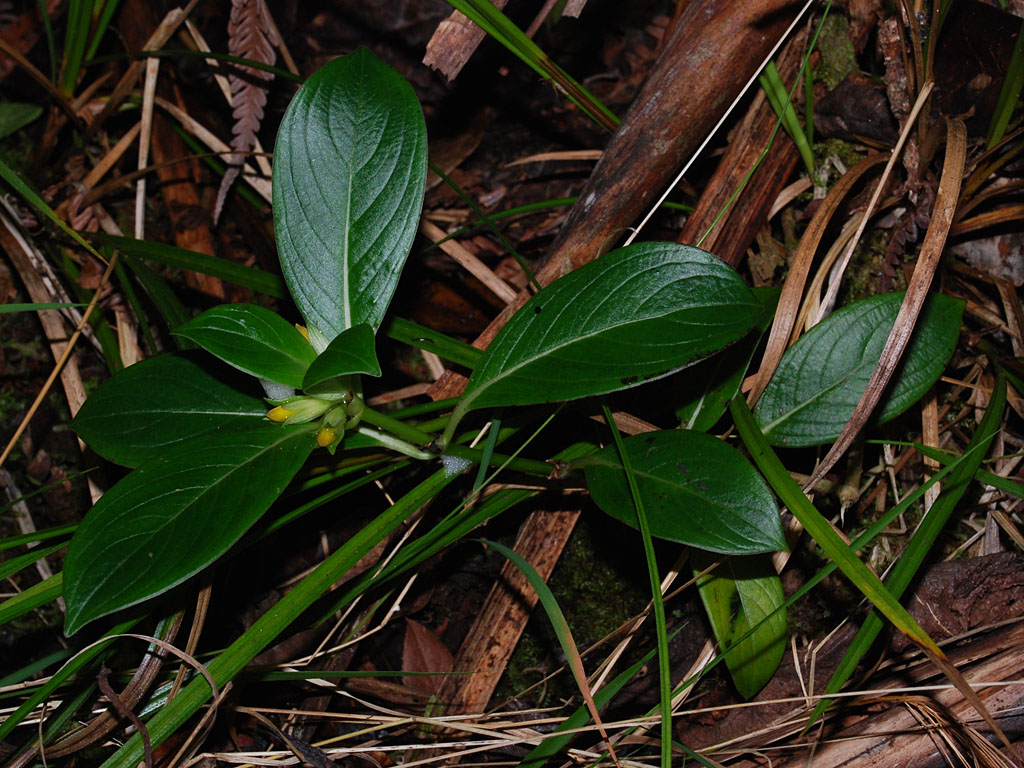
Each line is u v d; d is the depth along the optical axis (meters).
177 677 0.92
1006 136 0.97
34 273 1.04
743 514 0.88
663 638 0.87
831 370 0.95
